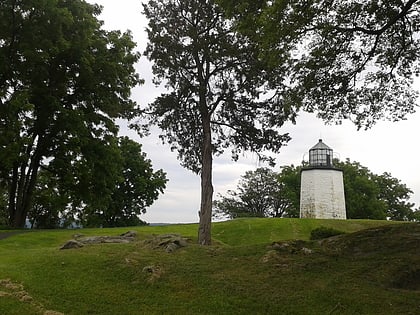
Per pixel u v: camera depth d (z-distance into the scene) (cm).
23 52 2438
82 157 2873
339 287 984
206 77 1794
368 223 3136
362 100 1518
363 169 6247
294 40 1227
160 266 1180
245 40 1662
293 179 6125
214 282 1069
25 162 2602
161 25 1761
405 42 1395
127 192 5050
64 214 4553
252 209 6525
